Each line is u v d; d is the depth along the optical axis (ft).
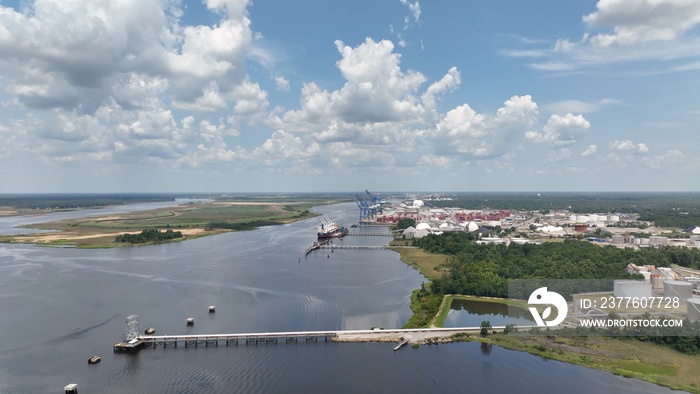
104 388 376.48
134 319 470.80
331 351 448.65
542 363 418.10
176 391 370.94
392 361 425.69
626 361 416.05
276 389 374.02
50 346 462.19
